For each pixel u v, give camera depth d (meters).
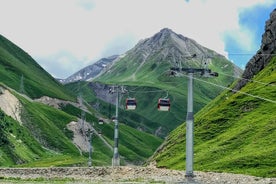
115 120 95.75
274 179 61.03
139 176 70.50
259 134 103.44
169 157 125.12
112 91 97.75
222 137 116.19
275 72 150.25
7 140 190.75
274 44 167.75
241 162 86.06
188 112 60.81
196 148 116.25
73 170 82.00
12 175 83.44
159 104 64.88
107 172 76.81
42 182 67.38
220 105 145.00
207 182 58.72
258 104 130.00
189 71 61.53
